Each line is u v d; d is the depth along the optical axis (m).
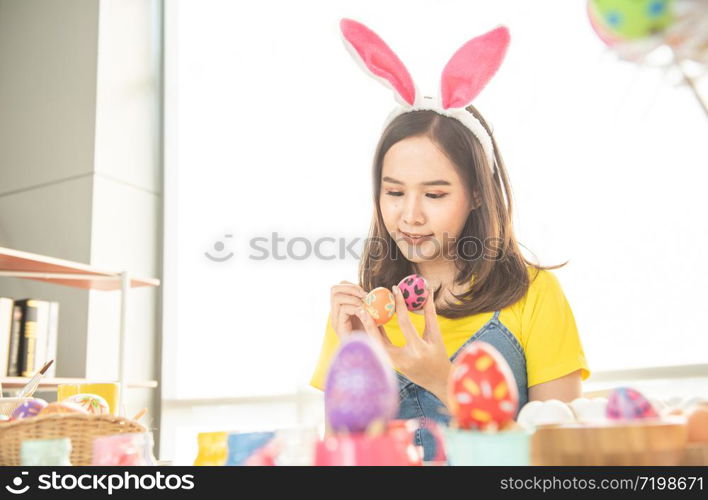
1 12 3.28
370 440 0.53
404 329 1.23
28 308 2.22
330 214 2.69
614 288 2.07
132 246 2.98
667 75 0.62
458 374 0.60
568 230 2.15
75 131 2.94
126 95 3.07
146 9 3.26
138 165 3.07
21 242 2.95
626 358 2.02
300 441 0.62
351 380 0.55
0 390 1.33
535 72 2.29
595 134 2.16
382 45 1.52
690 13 0.54
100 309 2.78
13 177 3.04
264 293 2.77
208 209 3.00
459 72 1.49
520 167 2.24
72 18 3.07
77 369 2.69
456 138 1.49
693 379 1.92
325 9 2.84
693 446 0.58
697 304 1.95
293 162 2.80
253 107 2.96
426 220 1.50
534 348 1.43
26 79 3.12
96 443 0.67
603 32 0.60
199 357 2.88
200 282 2.96
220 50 3.11
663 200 2.04
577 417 0.68
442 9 2.54
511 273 1.48
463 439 0.56
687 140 2.01
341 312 1.36
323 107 2.78
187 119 3.14
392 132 1.54
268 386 2.69
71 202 2.88
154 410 2.96
